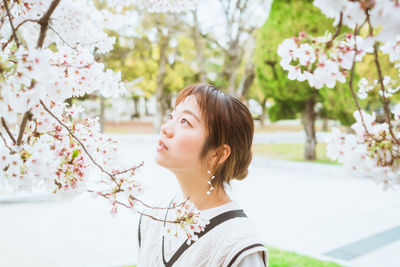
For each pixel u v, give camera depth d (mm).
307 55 824
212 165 1120
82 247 4719
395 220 6270
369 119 865
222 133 1108
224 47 18594
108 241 4980
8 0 966
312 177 10984
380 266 4312
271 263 3910
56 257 4359
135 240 5047
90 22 1161
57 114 940
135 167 969
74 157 917
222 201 1153
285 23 11477
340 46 797
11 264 4098
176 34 20125
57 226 5578
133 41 20016
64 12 1091
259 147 19812
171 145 1108
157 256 1148
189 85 1202
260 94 28344
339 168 11594
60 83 845
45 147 803
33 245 4738
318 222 6176
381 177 812
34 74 677
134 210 967
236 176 1217
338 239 5293
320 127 32906
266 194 8406
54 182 883
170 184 9109
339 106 10711
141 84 26922
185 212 983
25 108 692
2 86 677
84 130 974
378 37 612
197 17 17469
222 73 19438
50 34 1085
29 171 785
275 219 6344
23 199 6969
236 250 965
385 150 810
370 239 5281
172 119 1162
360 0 622
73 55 956
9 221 5773
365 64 8711
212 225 1060
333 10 657
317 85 828
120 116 51250
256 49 12828
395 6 594
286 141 23031
